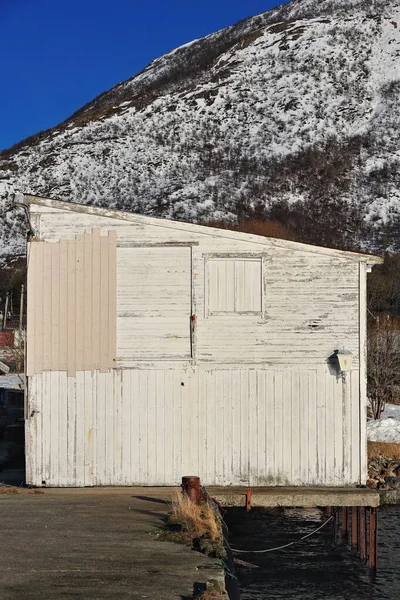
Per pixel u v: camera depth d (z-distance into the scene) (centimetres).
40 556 940
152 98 13425
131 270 1477
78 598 778
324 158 11144
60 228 1479
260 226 8912
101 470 1457
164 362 1466
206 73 14388
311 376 1463
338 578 1412
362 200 10069
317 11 15938
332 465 1453
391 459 2088
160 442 1460
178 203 9894
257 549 1572
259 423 1459
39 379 1466
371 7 15300
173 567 898
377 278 4884
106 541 1016
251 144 11606
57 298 1473
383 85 13025
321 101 12662
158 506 1260
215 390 1464
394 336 2938
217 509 1218
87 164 11275
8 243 9512
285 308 1470
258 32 15200
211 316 1470
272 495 1364
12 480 1602
